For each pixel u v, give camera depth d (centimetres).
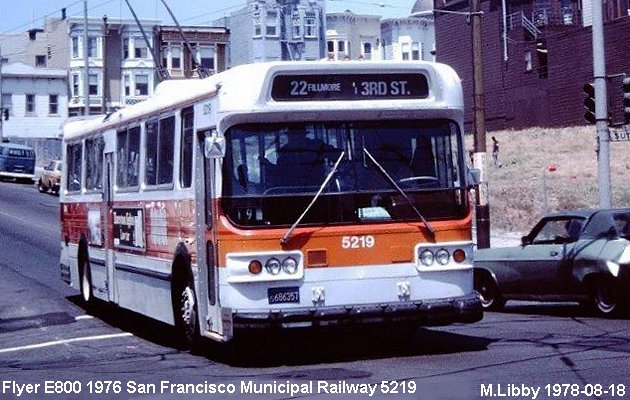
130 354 1465
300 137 1233
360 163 1244
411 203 1252
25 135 9662
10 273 2747
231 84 1219
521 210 3950
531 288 1814
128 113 1677
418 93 1269
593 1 2314
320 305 1213
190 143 1359
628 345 1324
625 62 6203
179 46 9400
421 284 1248
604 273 1666
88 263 1991
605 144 2305
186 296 1389
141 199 1592
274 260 1206
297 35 9088
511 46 7200
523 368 1155
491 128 7425
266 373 1209
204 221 1287
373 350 1377
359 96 1248
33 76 9688
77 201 2069
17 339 1712
